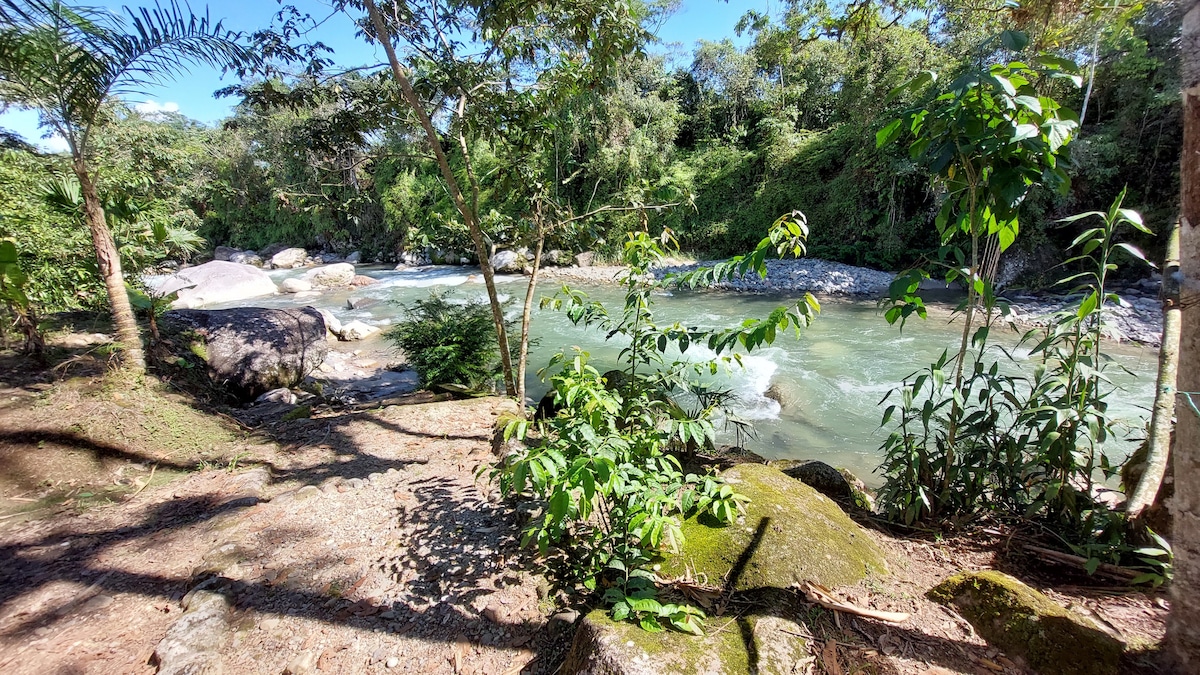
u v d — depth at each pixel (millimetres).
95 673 1865
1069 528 2283
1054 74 1738
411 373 8117
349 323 10547
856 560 2094
